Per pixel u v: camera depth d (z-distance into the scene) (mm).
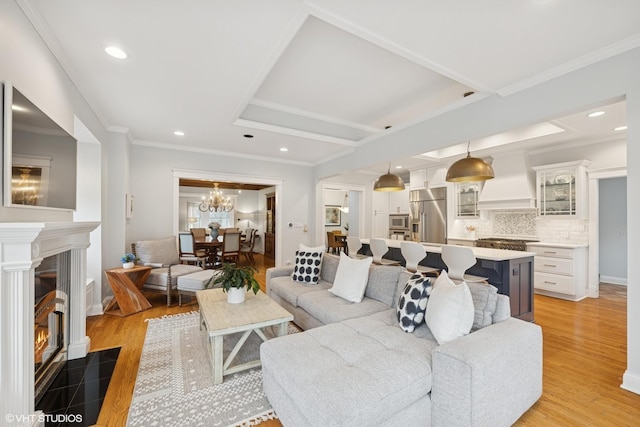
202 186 9961
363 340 1920
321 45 2486
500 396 1601
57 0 1688
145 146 4777
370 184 7512
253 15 1838
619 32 1947
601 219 5914
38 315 2055
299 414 1489
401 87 3275
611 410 1870
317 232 6430
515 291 3309
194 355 2588
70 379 2207
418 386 1544
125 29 1967
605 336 3055
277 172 6062
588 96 2217
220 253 7578
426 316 2029
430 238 6535
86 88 2805
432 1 1699
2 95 1486
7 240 1410
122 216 4043
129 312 3633
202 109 3371
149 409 1868
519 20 1847
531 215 5340
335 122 4297
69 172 2248
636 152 2016
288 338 1970
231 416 1817
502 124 2744
